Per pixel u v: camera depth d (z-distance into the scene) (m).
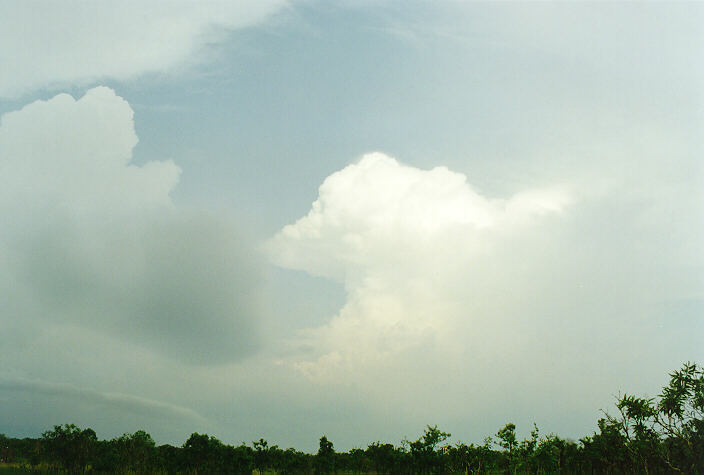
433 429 36.59
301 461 42.16
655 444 26.19
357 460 41.03
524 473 34.25
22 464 42.44
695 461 24.27
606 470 30.89
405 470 36.12
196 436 40.44
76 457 38.84
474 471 34.28
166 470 39.78
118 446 40.47
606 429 30.47
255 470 42.00
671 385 25.11
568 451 33.94
